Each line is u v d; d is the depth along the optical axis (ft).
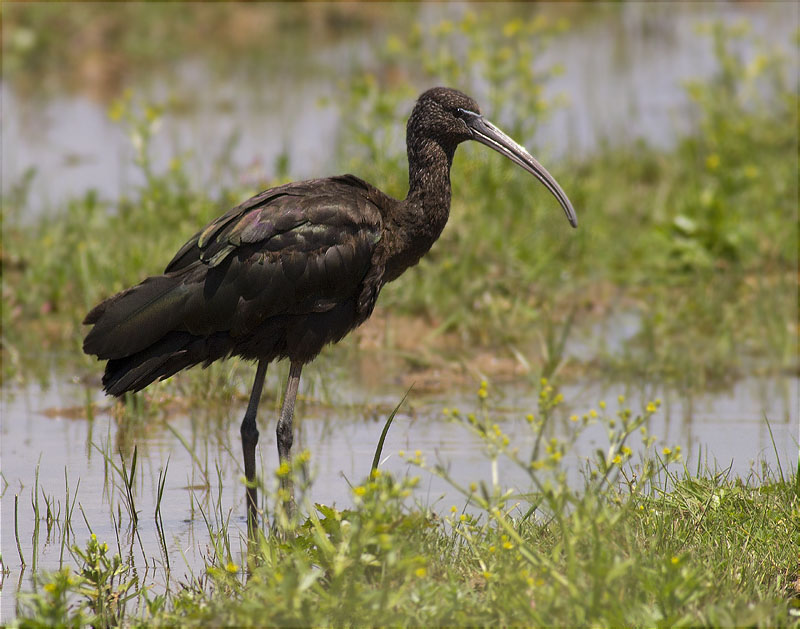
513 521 27.81
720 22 81.87
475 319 48.44
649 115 79.97
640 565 23.49
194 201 55.47
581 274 54.29
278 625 22.02
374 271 32.32
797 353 46.29
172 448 37.14
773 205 58.23
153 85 92.68
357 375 44.47
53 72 96.17
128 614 25.80
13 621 24.20
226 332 31.12
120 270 48.93
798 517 27.78
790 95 69.31
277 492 25.11
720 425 38.34
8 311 46.75
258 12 115.24
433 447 36.99
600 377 44.01
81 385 43.11
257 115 81.61
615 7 126.11
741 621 22.00
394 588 23.18
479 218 52.70
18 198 59.06
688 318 49.29
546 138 71.51
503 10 123.03
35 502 30.30
